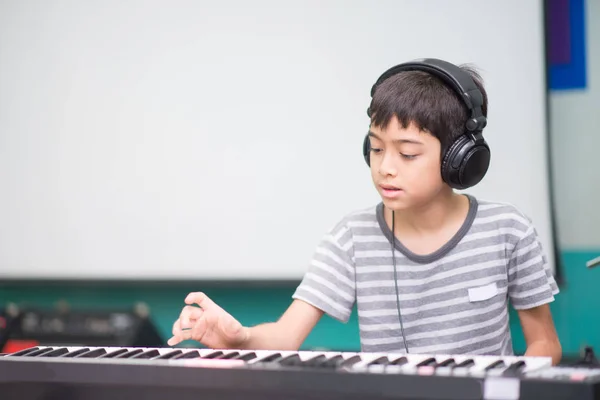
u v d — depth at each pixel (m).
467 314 1.71
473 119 1.56
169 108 3.30
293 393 1.23
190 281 3.29
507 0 2.96
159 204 3.32
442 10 3.02
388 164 1.57
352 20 3.10
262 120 3.20
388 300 1.75
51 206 3.44
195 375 1.26
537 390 1.12
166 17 3.29
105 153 3.37
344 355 1.38
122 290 3.46
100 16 3.36
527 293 1.73
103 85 3.36
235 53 3.22
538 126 2.95
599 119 2.99
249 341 1.65
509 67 2.97
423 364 1.28
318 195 3.16
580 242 3.01
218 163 3.25
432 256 1.71
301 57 3.16
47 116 3.43
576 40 3.00
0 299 3.58
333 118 3.14
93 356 1.41
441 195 1.70
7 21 3.46
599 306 2.99
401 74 1.60
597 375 1.16
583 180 3.01
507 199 2.98
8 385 1.37
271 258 3.21
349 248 1.79
